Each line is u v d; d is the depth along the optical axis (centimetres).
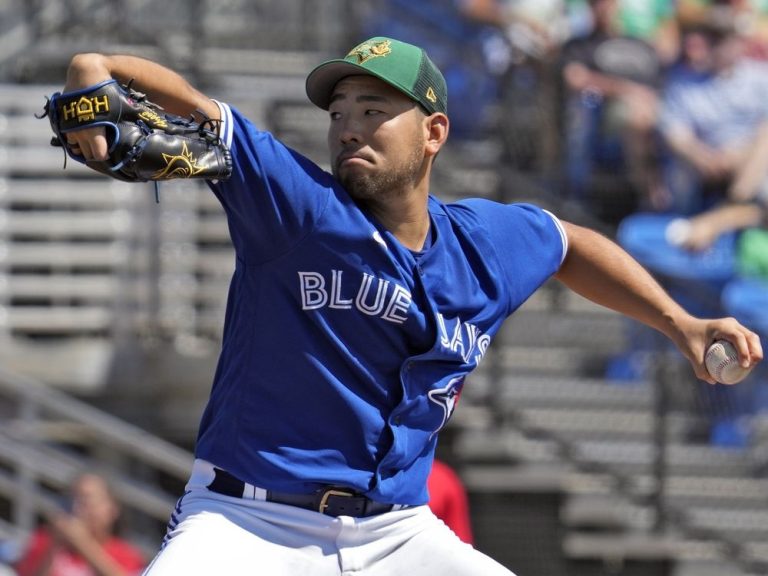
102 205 3369
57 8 3872
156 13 4116
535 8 3591
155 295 3325
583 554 3288
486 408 3316
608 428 3438
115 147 1095
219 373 1261
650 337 3475
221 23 4225
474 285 1287
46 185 3359
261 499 1218
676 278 3216
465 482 3288
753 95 3566
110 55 1120
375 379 1230
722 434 3444
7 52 3775
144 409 3266
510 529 3291
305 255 1191
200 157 1133
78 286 3300
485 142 3647
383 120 1216
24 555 2322
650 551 3284
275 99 3569
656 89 3553
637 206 3550
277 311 1205
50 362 3198
